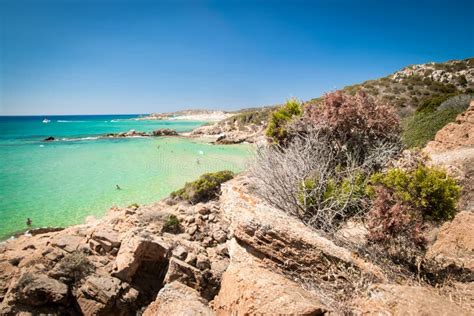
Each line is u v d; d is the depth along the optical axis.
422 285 4.18
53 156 44.06
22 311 8.36
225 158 41.50
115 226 12.59
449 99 23.70
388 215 4.93
